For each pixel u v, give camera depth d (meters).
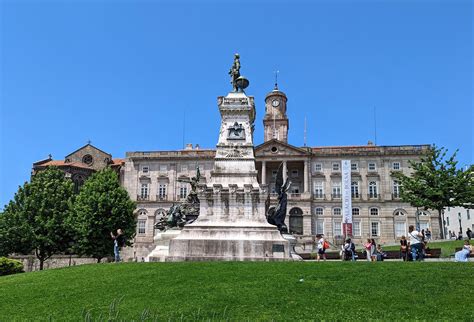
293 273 16.69
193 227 23.11
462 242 45.41
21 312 13.95
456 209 93.12
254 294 14.12
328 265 18.31
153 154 87.75
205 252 22.39
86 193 55.28
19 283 18.88
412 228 22.52
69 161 87.81
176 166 87.00
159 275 17.22
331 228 80.69
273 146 83.94
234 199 23.80
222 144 25.61
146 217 85.12
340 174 82.81
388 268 17.27
